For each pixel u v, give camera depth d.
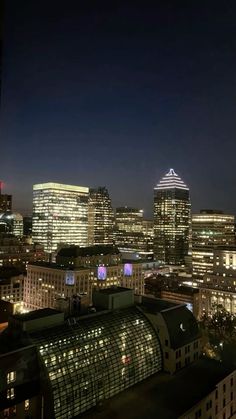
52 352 93.88
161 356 117.75
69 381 91.69
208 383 107.56
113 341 107.62
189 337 124.00
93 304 129.88
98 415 91.00
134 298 138.75
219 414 107.94
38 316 103.44
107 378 100.19
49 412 86.50
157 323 120.62
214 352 142.50
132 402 96.94
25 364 87.62
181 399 98.12
